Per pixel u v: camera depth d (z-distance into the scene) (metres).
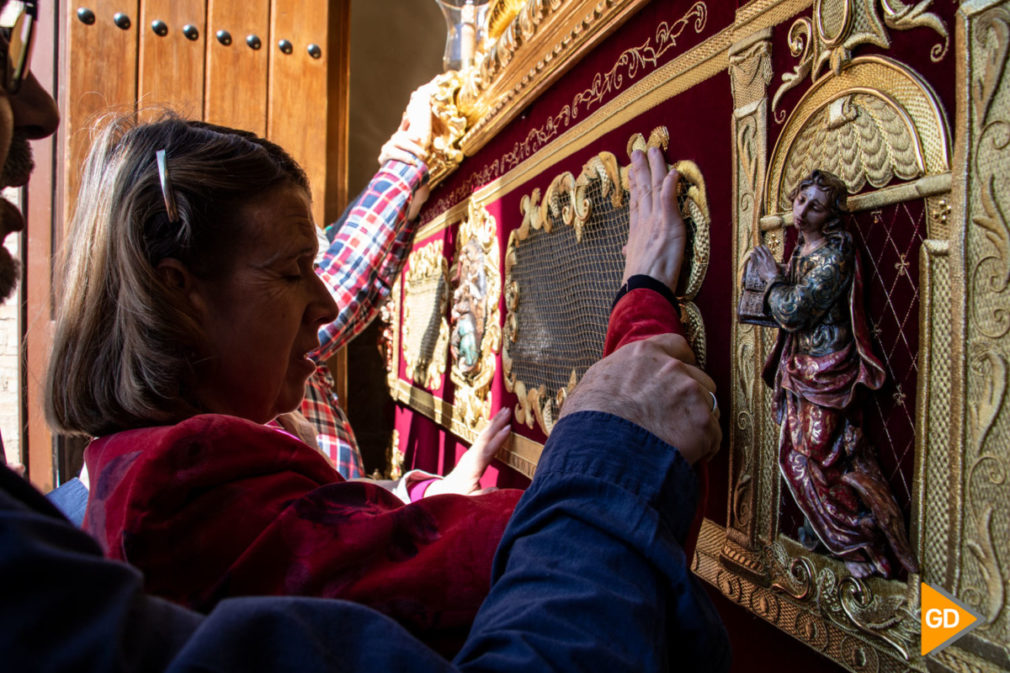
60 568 0.20
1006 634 0.40
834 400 0.50
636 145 0.81
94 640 0.20
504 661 0.34
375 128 2.46
